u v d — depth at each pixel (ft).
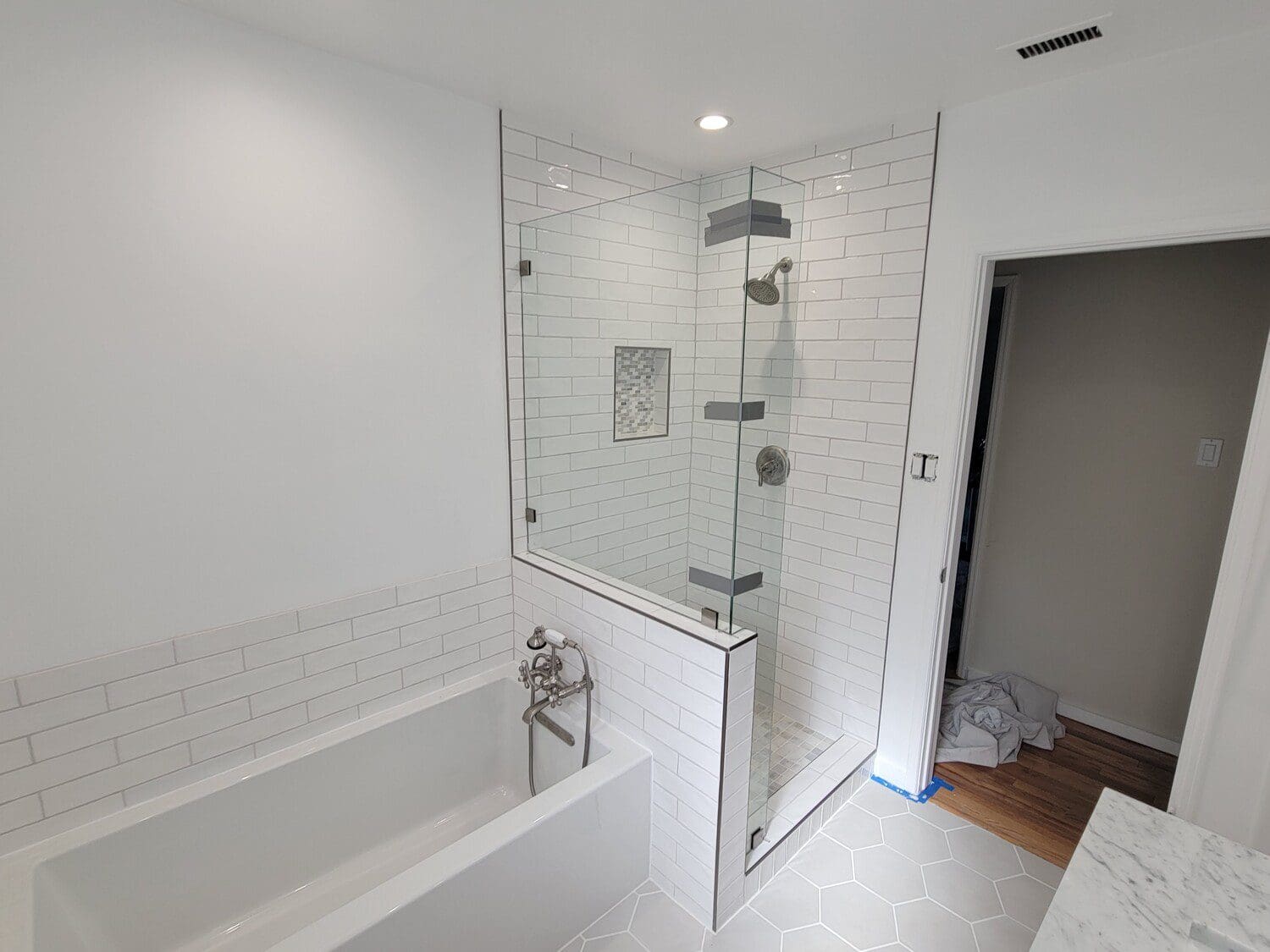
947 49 5.40
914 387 7.30
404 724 7.09
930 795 8.09
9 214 4.41
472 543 7.70
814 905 6.42
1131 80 5.58
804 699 9.04
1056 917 3.05
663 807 6.52
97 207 4.74
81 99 4.58
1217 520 8.26
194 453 5.45
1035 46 5.31
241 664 5.99
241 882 6.09
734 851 6.18
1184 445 8.41
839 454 8.11
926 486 7.34
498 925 5.37
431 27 5.20
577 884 6.03
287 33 5.37
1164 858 3.42
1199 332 8.14
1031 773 8.55
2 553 4.67
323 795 6.56
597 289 6.97
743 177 5.80
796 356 8.37
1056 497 9.58
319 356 6.07
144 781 5.56
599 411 7.20
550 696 7.28
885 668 8.07
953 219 6.79
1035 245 6.28
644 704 6.56
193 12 4.96
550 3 4.77
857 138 7.44
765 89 6.29
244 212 5.43
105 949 5.28
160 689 5.54
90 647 5.15
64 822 5.18
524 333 7.75
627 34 5.25
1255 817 5.76
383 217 6.30
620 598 6.79
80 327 4.77
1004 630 10.43
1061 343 9.25
